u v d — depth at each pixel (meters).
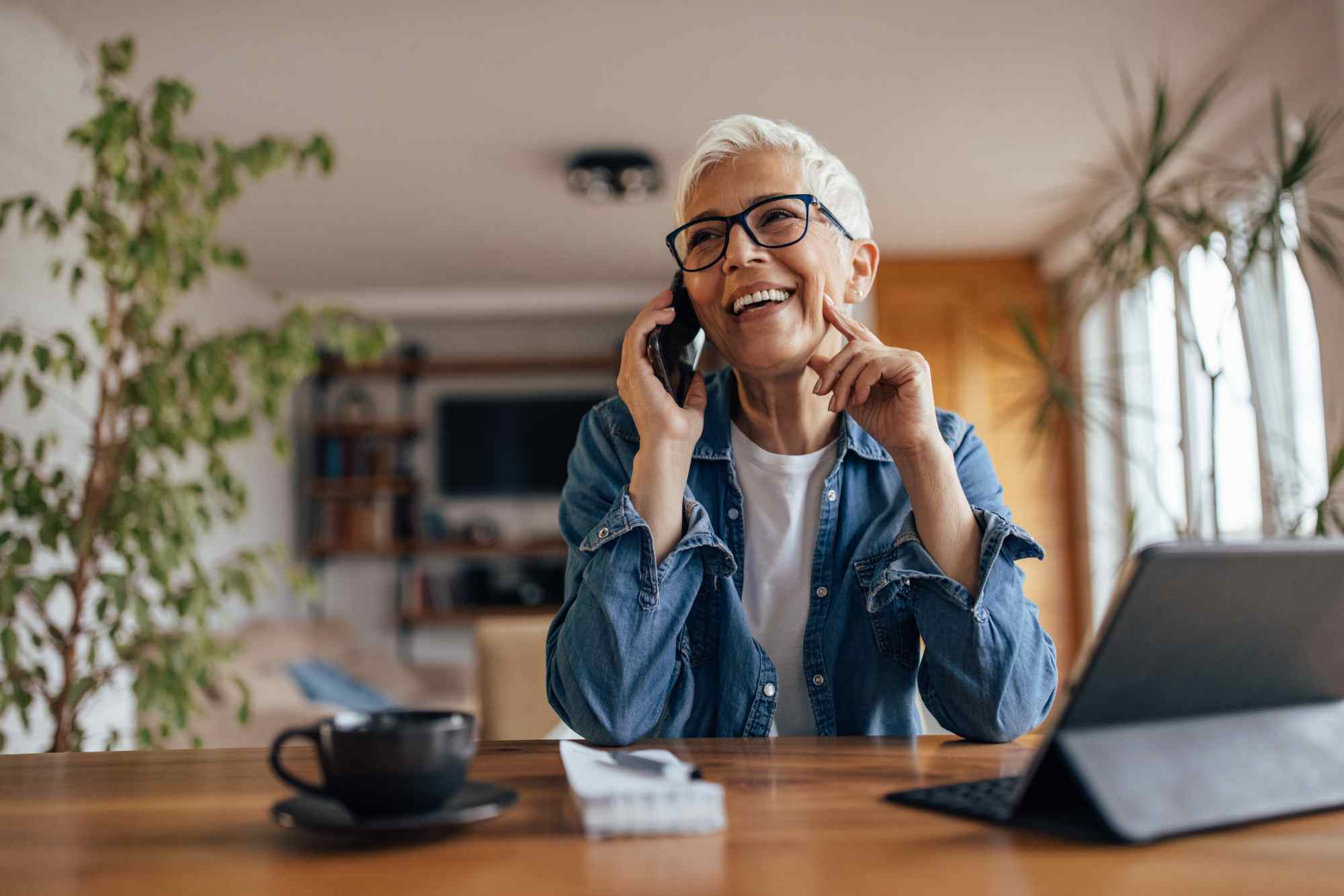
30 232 2.41
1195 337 2.63
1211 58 3.45
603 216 5.04
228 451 5.54
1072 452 5.45
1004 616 1.03
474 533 6.70
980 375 5.56
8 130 2.85
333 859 0.60
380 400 6.93
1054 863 0.57
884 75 3.59
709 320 1.20
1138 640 0.61
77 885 0.56
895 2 3.14
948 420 1.26
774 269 1.16
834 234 1.20
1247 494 3.71
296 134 4.00
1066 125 3.99
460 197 4.75
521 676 3.07
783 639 1.26
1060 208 4.95
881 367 1.05
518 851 0.61
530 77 3.58
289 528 6.57
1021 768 0.83
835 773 0.81
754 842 0.62
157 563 2.36
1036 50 3.42
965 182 4.60
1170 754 0.65
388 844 0.62
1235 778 0.66
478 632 3.12
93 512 2.38
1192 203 3.99
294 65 3.45
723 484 1.28
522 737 3.04
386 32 3.26
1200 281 4.01
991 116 3.91
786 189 1.17
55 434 2.42
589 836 0.63
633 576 1.05
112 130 2.33
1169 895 0.52
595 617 1.05
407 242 5.42
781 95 3.74
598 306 6.64
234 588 2.51
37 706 2.82
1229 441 3.87
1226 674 0.67
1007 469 5.47
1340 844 0.61
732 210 1.18
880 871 0.56
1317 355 3.19
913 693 1.22
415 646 6.73
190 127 3.88
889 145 4.19
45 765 0.92
